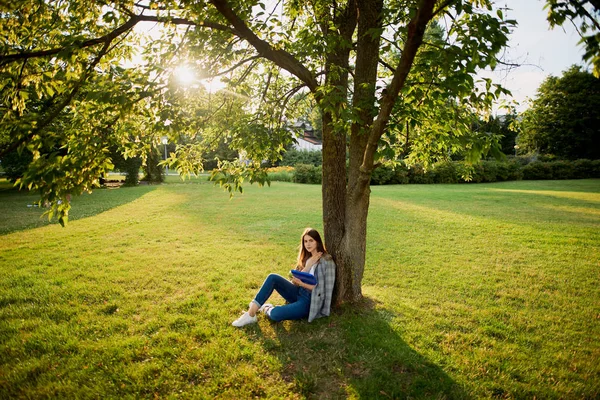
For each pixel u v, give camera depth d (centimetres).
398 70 255
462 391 284
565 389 289
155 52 405
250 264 641
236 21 310
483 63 260
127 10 330
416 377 300
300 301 396
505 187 2289
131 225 1009
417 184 2641
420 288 538
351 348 345
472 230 950
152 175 2773
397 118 345
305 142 4822
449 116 370
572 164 3059
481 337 379
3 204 1470
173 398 273
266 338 365
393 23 382
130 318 409
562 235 880
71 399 273
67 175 297
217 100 524
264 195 1784
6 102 338
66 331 372
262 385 289
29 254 685
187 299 467
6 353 331
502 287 542
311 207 1366
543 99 3700
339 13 430
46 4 341
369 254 730
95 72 326
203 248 757
